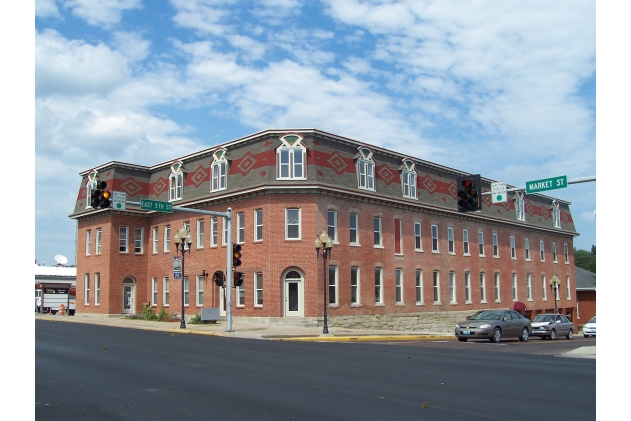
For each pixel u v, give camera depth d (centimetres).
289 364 1551
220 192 3728
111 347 1984
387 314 3803
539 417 929
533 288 5475
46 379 1273
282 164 3447
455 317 4419
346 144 3681
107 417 917
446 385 1225
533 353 2075
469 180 1958
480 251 4878
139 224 4441
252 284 3481
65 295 5547
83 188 4716
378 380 1283
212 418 909
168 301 4225
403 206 4050
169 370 1415
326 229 3447
